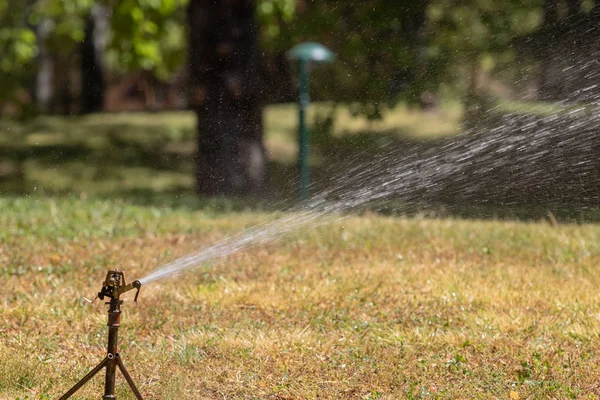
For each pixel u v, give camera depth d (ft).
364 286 58.80
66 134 173.27
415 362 44.39
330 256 69.82
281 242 74.59
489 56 120.67
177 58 148.15
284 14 116.57
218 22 118.42
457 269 64.34
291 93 135.23
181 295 57.57
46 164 151.23
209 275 62.75
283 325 50.96
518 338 48.26
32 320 51.19
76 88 215.31
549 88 110.22
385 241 75.10
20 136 171.42
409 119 137.49
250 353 45.42
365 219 84.38
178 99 214.69
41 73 207.41
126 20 126.41
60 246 72.49
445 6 120.37
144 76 216.13
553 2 114.52
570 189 96.78
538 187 97.45
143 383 41.14
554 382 41.47
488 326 50.16
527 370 42.93
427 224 82.17
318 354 45.73
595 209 92.02
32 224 81.61
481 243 73.77
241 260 68.03
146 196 124.36
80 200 100.63
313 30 120.26
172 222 85.05
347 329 49.73
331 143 135.54
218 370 42.93
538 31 116.16
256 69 119.34
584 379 42.32
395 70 124.36
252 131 119.14
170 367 43.14
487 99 119.44
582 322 50.96
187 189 131.23
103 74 211.61
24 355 44.14
